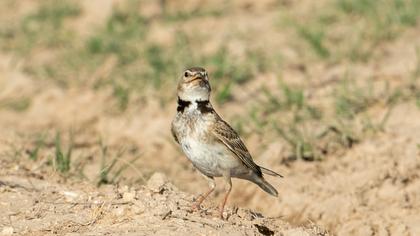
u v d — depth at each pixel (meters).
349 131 14.38
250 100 17.23
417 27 20.36
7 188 11.05
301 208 12.41
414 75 16.81
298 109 16.03
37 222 9.95
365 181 12.75
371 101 15.88
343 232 11.77
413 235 11.32
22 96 18.83
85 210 10.30
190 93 10.21
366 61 18.48
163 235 9.10
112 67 20.19
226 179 10.38
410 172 12.81
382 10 21.39
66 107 18.06
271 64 19.05
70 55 21.34
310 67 18.72
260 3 25.11
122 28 23.03
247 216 10.56
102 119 17.42
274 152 14.08
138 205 9.91
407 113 15.24
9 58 21.30
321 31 20.30
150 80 18.69
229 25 23.16
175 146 15.74
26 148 14.41
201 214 10.09
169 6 25.28
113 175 12.91
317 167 13.55
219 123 10.25
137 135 16.53
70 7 25.50
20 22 25.12
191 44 21.30
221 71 18.38
